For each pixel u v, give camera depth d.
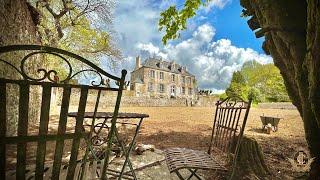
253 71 57.53
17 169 1.42
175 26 6.50
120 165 4.29
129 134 8.07
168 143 6.84
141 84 65.44
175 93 72.56
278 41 3.95
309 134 3.46
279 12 3.44
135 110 22.17
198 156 3.01
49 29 13.66
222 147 3.26
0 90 1.33
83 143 4.37
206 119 14.80
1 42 5.96
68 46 16.83
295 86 4.11
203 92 61.84
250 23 5.22
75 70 16.38
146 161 4.68
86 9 14.79
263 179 3.67
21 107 1.39
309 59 2.80
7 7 6.32
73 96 21.45
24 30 8.47
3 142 1.36
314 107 2.77
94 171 2.05
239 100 3.23
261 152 4.02
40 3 12.58
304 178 3.72
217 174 3.85
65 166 2.10
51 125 8.82
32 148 4.66
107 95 26.59
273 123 9.32
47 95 1.44
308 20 2.83
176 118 14.89
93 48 17.66
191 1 6.31
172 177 3.86
